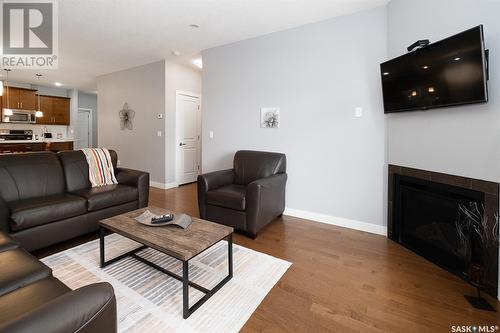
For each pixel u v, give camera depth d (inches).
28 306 36.9
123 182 122.7
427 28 84.7
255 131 143.9
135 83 206.8
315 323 56.8
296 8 109.3
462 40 68.2
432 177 84.3
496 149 64.4
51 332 25.6
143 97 202.8
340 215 120.5
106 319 32.1
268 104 138.1
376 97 108.8
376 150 110.3
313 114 124.6
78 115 339.6
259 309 61.2
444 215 80.8
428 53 79.7
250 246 96.8
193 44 153.2
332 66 118.3
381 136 108.8
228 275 74.4
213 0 103.5
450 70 72.7
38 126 291.4
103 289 32.6
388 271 79.4
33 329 24.8
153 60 188.7
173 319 57.0
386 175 108.4
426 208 87.7
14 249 53.8
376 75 108.4
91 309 29.9
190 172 219.9
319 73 121.9
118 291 66.7
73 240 98.5
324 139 122.3
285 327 55.4
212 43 151.0
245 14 115.3
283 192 126.9
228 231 71.2
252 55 142.2
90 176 117.0
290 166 133.1
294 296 66.4
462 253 75.1
